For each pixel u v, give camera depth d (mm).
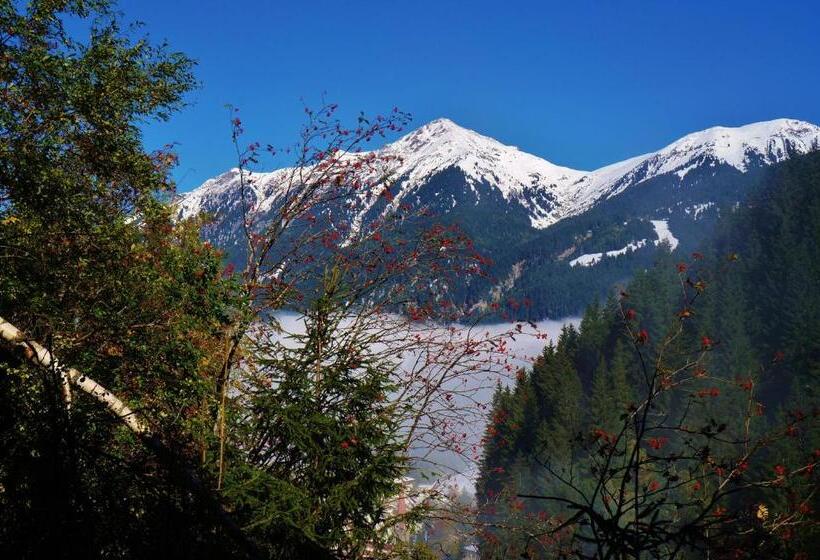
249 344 5910
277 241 6488
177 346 5828
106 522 3684
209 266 6137
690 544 2631
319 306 5836
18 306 6523
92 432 4238
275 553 4922
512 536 5277
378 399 5672
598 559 2609
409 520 5566
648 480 3408
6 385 3871
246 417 5703
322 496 5367
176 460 4168
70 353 6164
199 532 3973
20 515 3459
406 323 6020
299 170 6785
